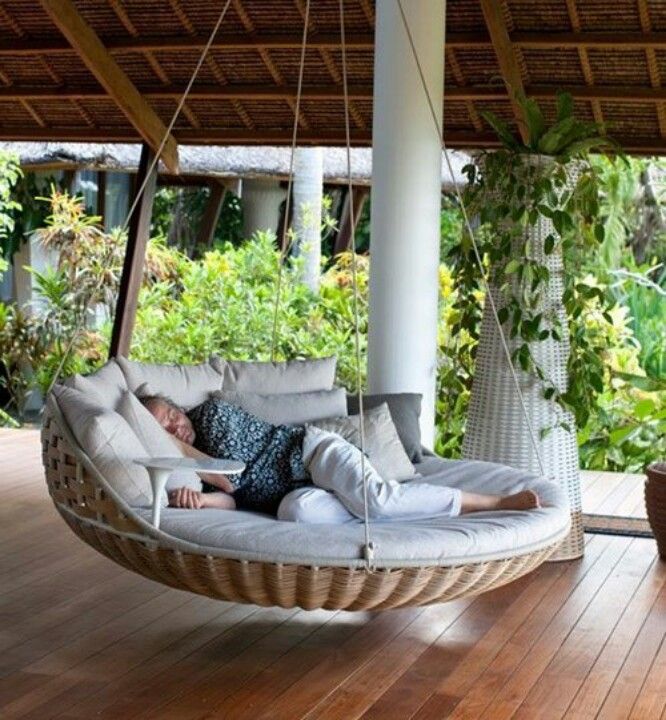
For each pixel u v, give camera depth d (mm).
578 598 4855
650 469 5621
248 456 4547
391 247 5605
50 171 10047
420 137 5574
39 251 9945
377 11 5641
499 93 6699
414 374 5645
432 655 4125
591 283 8875
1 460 7270
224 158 9711
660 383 7477
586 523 6195
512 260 5414
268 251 9375
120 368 4805
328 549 3549
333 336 8695
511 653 4164
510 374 5488
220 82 7152
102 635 4211
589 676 3949
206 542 3604
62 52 7121
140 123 7238
